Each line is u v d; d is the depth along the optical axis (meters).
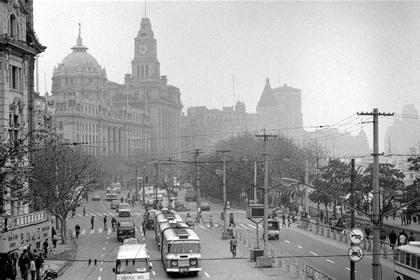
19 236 55.41
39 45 74.88
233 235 80.56
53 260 60.31
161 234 60.88
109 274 53.34
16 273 50.94
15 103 62.62
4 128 59.62
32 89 71.69
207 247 71.62
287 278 50.31
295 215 108.06
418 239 68.00
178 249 52.09
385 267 54.03
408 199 70.12
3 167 50.28
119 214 110.12
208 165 160.38
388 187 84.44
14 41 61.16
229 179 140.75
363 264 56.47
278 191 131.12
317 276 46.97
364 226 77.25
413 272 39.22
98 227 97.19
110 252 67.44
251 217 63.62
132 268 46.28
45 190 73.12
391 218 92.62
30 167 58.50
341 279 48.12
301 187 124.19
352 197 62.03
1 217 52.97
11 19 63.75
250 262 60.09
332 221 87.50
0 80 60.38
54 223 102.25
